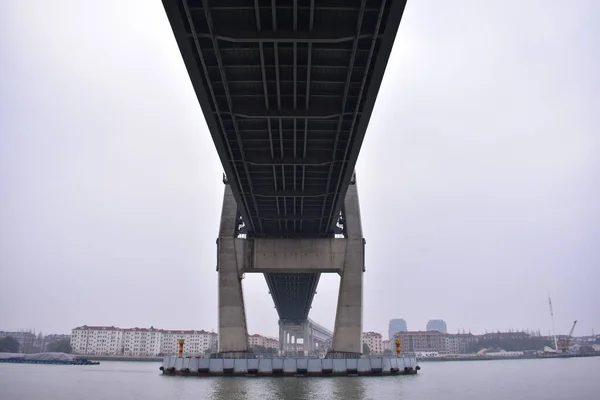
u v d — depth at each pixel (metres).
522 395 42.53
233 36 27.36
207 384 45.88
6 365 120.88
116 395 38.91
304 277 83.94
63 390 44.56
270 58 30.44
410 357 65.12
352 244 61.06
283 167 44.97
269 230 63.56
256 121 37.69
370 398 35.03
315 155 44.12
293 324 155.62
